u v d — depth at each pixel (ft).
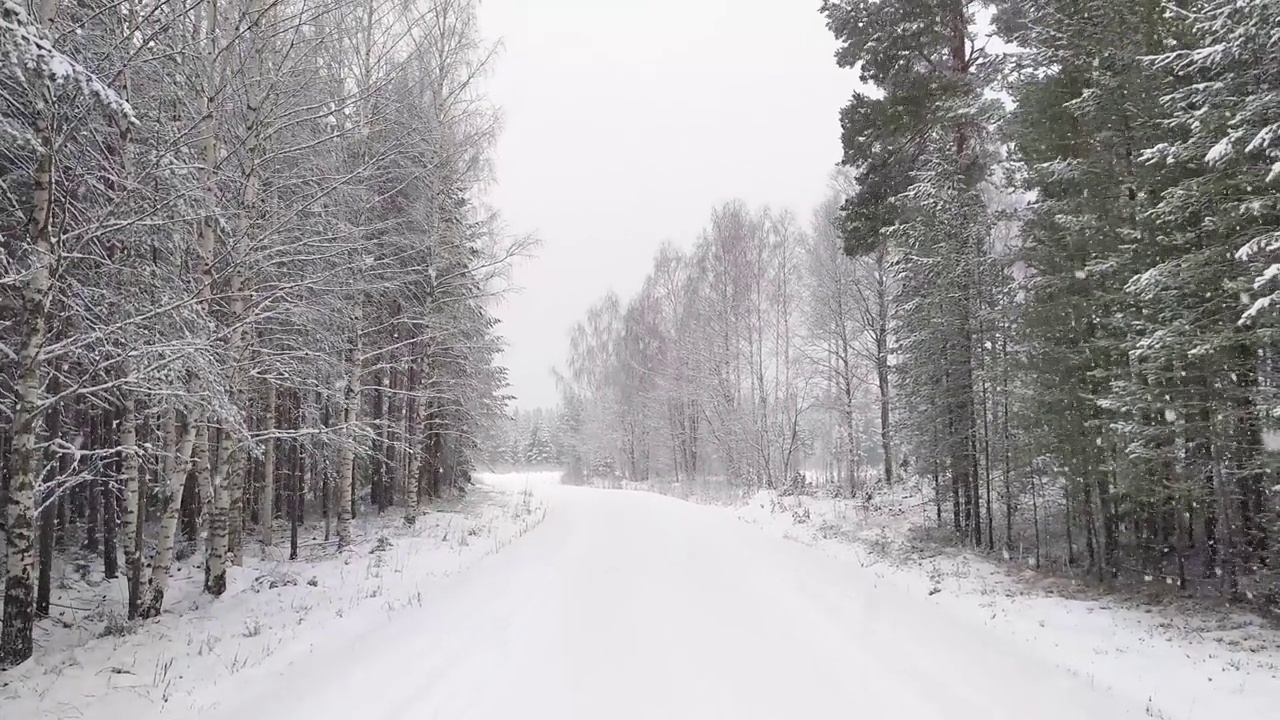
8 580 22.57
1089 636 26.21
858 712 18.88
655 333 137.90
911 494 69.62
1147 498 33.09
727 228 104.73
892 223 58.95
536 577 37.60
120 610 32.99
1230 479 32.65
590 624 27.68
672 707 19.11
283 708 18.81
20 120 23.20
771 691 20.39
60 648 26.05
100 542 48.11
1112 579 36.91
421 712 18.47
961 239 49.26
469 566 41.50
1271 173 22.33
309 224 36.14
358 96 35.60
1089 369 37.42
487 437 97.60
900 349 57.26
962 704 19.48
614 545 49.98
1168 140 32.86
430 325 58.54
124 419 31.04
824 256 89.15
